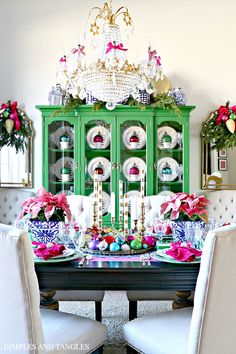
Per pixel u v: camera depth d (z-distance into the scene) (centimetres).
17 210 371
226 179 386
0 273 127
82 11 391
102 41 234
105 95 236
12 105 359
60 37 391
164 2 391
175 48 391
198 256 162
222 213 369
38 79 392
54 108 350
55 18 392
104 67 219
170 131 359
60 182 360
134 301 214
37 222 195
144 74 240
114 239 191
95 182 220
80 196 331
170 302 309
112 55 218
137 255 181
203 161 388
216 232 125
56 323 158
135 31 389
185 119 354
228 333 134
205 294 127
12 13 392
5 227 128
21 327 128
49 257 162
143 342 152
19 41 392
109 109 348
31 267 127
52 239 195
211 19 393
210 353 131
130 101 349
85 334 153
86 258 173
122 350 218
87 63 386
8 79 391
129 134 357
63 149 359
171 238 217
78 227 209
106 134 358
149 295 214
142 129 357
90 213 323
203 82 392
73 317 166
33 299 128
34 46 392
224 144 376
